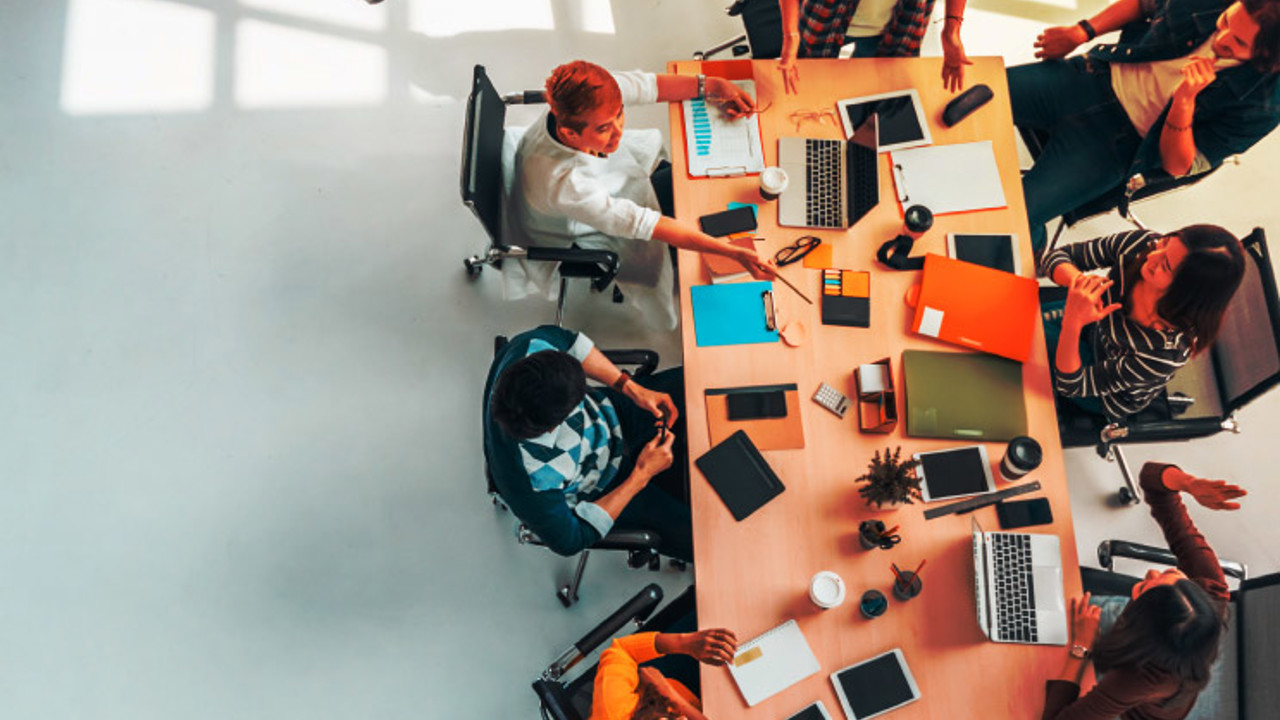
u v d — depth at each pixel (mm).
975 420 2273
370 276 3232
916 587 2111
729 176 2510
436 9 3582
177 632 2775
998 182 2504
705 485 2221
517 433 1922
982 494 2230
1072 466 3090
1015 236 2451
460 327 3203
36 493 2881
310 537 2912
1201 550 2275
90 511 2877
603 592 2928
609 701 1993
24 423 2949
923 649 2104
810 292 2387
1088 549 3010
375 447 3033
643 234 2387
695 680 2291
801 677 2076
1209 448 3107
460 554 2932
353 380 3102
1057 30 2902
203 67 3402
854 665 2080
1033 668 2092
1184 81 2492
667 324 3012
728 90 2541
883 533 2109
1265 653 2221
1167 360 2254
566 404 1898
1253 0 2334
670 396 2543
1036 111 2922
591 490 2363
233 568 2857
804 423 2275
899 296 2393
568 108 2115
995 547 2162
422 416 3084
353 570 2889
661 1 3697
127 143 3293
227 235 3225
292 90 3420
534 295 3266
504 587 2906
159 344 3080
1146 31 2811
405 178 3363
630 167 2725
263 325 3139
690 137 2545
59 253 3148
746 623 2123
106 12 3420
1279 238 3398
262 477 2965
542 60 3578
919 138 2545
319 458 3002
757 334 2346
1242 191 3473
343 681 2766
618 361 2488
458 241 3303
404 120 3436
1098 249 2473
